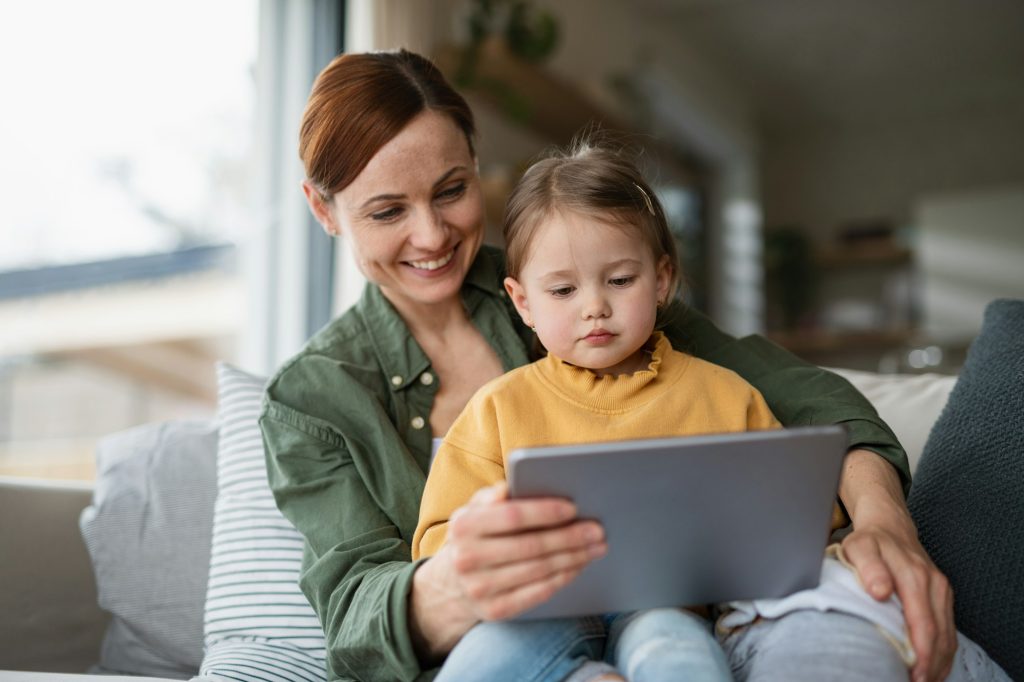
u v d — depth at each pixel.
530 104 3.80
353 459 1.09
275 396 1.14
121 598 1.39
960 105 7.20
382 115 1.11
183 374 3.08
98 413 2.95
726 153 6.96
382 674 0.87
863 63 6.38
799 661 0.72
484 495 0.73
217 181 2.88
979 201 6.67
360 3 2.83
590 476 0.69
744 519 0.73
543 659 0.77
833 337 6.81
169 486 1.45
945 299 6.73
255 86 2.88
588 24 4.84
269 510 1.30
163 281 2.89
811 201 7.70
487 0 3.35
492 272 1.31
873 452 1.00
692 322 1.26
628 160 1.10
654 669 0.72
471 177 1.19
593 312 0.99
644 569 0.75
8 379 2.77
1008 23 5.72
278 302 2.89
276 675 1.10
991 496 1.00
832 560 0.82
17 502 1.44
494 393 1.02
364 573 0.95
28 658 1.39
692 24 5.74
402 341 1.21
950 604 0.79
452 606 0.79
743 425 1.00
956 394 1.13
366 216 1.15
